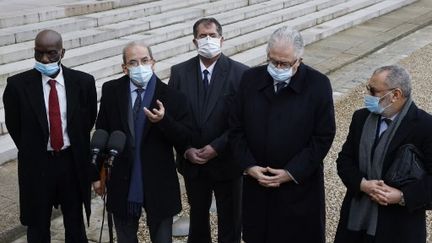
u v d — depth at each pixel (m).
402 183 3.03
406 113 3.08
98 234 4.69
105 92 3.68
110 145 3.32
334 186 5.54
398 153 3.07
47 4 9.97
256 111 3.41
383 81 3.02
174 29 9.95
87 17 9.44
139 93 3.61
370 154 3.17
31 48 7.84
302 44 3.26
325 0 13.97
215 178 4.01
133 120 3.59
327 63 10.11
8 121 3.83
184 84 4.04
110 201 3.65
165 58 9.06
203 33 3.90
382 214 3.17
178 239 4.63
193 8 11.19
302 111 3.33
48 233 4.00
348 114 7.70
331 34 12.35
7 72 7.06
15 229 4.57
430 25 14.16
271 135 3.36
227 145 3.92
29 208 3.87
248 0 12.39
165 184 3.68
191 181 4.09
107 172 3.40
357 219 3.26
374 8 14.70
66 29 8.88
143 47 3.53
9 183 5.30
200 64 4.04
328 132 3.35
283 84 3.36
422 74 9.78
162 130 3.51
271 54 3.23
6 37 7.95
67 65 7.85
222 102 3.96
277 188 3.42
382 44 11.77
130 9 10.24
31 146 3.77
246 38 10.55
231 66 4.01
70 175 3.91
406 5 16.09
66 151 3.86
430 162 3.05
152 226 3.71
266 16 11.97
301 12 12.82
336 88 8.97
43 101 3.75
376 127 3.17
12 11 9.02
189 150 3.97
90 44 8.74
